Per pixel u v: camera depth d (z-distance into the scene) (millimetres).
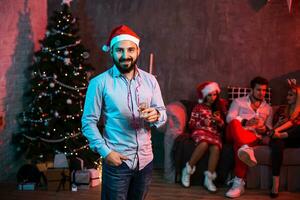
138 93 2168
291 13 4531
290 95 3979
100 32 4973
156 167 4711
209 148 3902
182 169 4035
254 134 3924
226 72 4730
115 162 2070
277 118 4125
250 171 3859
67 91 4121
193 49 4770
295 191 3830
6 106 4090
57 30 4133
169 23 4785
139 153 2176
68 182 3807
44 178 3910
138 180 2240
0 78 3967
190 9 4719
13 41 4133
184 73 4820
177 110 4172
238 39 4668
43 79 4117
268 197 3682
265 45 4621
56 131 4070
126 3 4863
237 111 4117
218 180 3977
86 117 2166
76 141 4117
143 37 4867
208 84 4109
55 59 4109
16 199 3572
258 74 4672
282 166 3803
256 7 4594
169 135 4070
